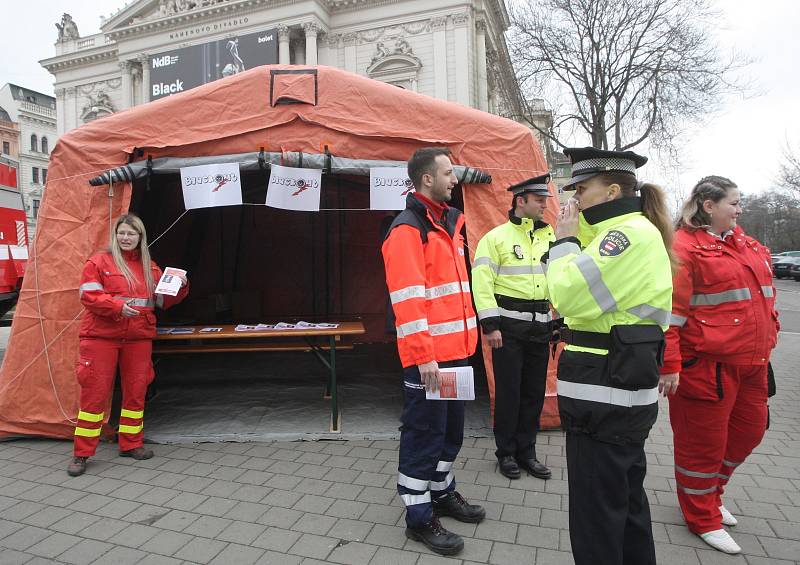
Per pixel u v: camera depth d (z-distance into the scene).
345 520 3.04
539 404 3.71
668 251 2.19
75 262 4.40
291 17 29.47
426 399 2.66
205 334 4.70
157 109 4.51
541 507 3.19
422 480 2.72
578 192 2.15
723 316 2.64
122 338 3.95
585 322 2.03
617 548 1.96
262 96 4.54
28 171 49.94
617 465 1.96
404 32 29.03
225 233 8.73
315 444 4.34
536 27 18.17
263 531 2.93
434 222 2.75
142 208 6.35
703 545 2.74
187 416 5.05
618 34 17.44
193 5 32.59
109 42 36.88
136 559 2.68
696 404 2.73
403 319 2.61
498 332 3.54
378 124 4.55
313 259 8.88
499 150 4.64
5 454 4.17
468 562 2.60
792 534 2.85
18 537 2.91
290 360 7.83
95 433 3.84
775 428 4.68
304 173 4.46
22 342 4.43
